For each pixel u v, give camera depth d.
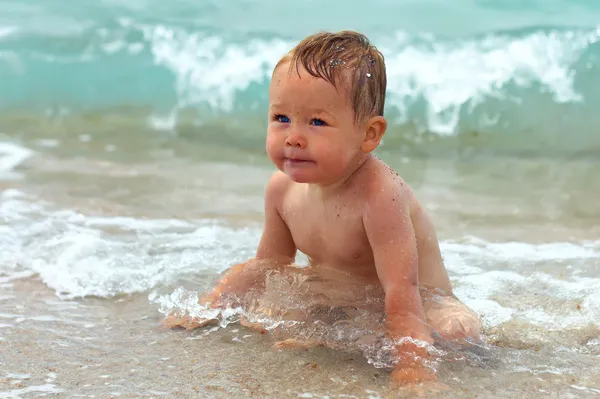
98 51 6.98
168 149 5.53
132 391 2.06
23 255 3.17
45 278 2.94
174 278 2.96
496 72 6.18
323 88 2.28
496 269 3.15
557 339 2.45
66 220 3.69
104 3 8.17
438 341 2.32
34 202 4.00
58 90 6.64
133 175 4.74
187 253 3.25
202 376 2.16
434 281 2.59
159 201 4.15
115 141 5.71
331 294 2.56
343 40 2.40
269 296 2.61
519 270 3.14
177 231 3.59
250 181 4.69
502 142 5.77
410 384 2.10
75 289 2.84
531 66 6.21
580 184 4.79
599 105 5.93
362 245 2.48
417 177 4.95
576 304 2.75
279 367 2.22
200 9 7.95
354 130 2.36
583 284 2.96
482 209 4.20
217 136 5.94
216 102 6.44
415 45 6.51
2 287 2.85
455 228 3.81
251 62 6.60
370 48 2.44
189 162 5.17
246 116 6.30
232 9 7.93
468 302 2.74
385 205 2.37
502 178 4.93
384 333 2.35
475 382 2.13
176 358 2.29
